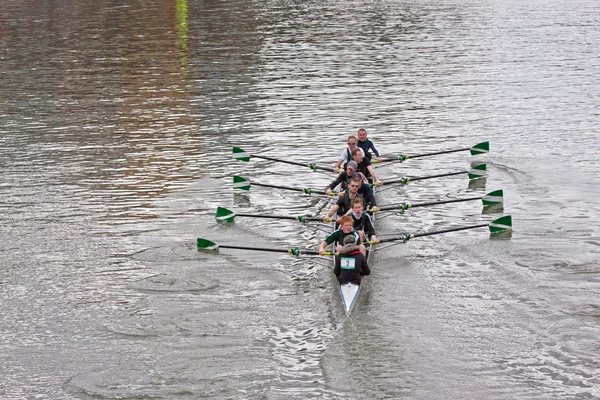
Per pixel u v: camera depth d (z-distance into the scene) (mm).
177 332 23188
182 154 41281
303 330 23234
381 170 38844
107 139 44344
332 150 41750
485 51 71688
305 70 64250
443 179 37250
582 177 36625
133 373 21047
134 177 37500
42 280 26625
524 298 24859
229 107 51812
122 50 75125
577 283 25781
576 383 20156
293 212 33094
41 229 30984
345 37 82000
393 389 20156
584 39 77375
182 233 30719
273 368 21219
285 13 104938
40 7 115688
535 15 97750
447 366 21125
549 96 53438
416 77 60688
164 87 58281
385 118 48406
